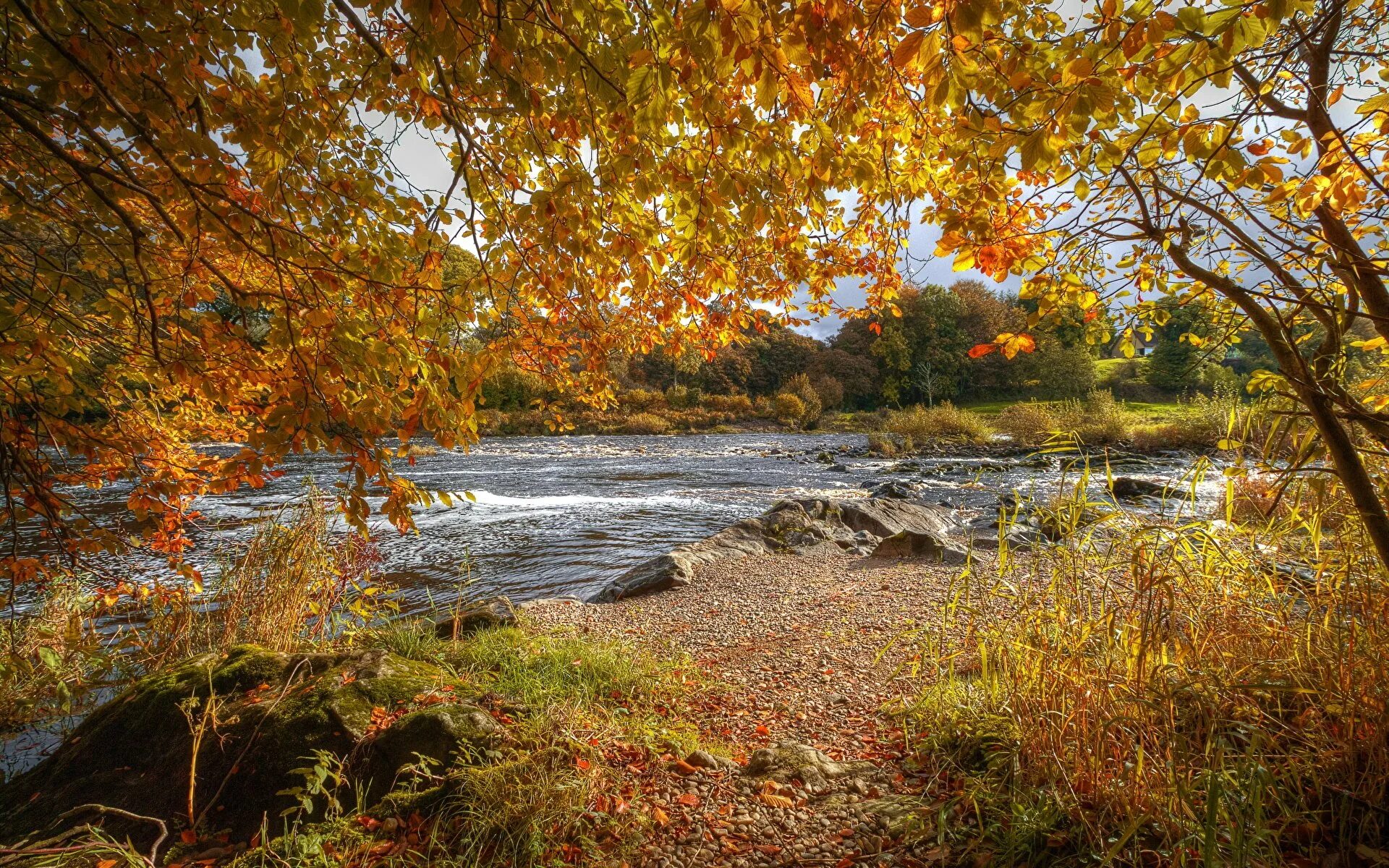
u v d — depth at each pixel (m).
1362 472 2.00
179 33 1.99
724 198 2.34
